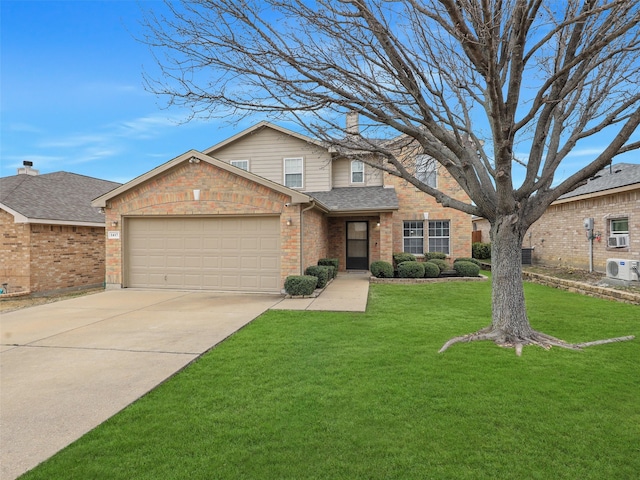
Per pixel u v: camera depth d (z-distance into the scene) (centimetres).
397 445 291
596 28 509
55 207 1305
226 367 457
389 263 1299
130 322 691
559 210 1519
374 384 403
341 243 1545
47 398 374
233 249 1059
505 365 458
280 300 912
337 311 778
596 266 1296
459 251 1535
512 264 571
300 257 1016
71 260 1314
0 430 315
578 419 328
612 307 811
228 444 293
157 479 252
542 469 263
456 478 254
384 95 567
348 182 1594
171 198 1072
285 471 261
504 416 334
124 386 402
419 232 1566
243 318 717
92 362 477
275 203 1018
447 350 517
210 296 976
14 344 556
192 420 329
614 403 358
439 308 816
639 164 1364
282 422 326
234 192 1040
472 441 296
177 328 644
